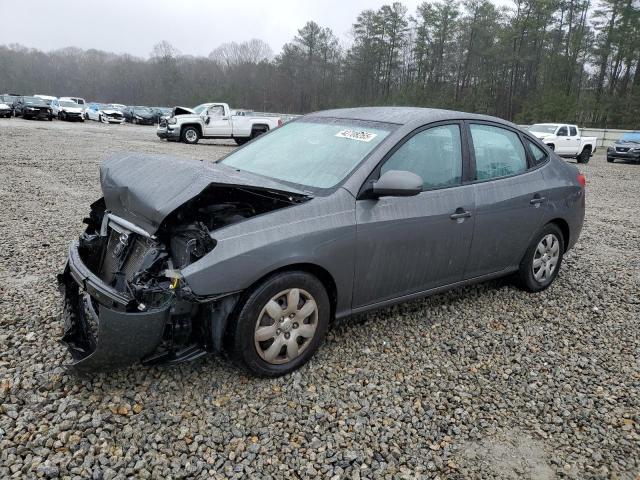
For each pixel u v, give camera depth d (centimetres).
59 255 534
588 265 600
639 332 423
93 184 1012
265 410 291
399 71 7019
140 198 294
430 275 388
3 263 499
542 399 322
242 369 312
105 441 257
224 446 262
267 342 310
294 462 254
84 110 4166
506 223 428
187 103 8856
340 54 7781
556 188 473
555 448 279
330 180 347
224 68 10462
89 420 271
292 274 310
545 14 5847
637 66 5497
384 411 299
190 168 307
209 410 287
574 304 472
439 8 6400
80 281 304
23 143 1778
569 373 353
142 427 269
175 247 302
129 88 11556
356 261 337
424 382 331
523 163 459
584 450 277
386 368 344
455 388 327
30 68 12119
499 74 6284
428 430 286
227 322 297
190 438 265
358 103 7044
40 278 462
